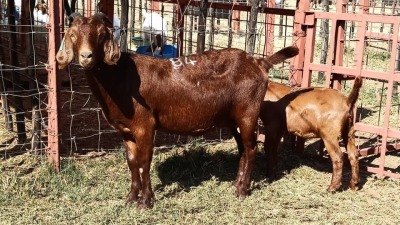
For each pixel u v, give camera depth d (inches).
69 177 95.2
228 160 110.5
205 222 82.8
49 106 96.5
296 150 118.5
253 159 92.4
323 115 97.7
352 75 112.0
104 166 102.1
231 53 88.7
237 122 89.7
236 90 87.3
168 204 87.7
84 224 79.6
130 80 80.4
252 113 89.0
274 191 97.4
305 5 113.5
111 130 121.7
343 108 97.3
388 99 105.1
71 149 107.6
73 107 144.8
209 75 85.4
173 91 83.0
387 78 104.9
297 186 100.7
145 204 85.3
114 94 80.0
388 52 195.9
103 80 78.8
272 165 103.9
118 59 75.0
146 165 84.0
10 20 115.7
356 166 99.9
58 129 96.3
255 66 89.2
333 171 98.4
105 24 75.3
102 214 82.5
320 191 98.7
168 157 108.4
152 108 82.4
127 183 95.4
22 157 104.0
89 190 92.4
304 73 116.0
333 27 110.9
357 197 97.2
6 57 165.9
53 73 93.9
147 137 82.8
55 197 88.7
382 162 107.7
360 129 109.6
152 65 82.6
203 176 102.0
